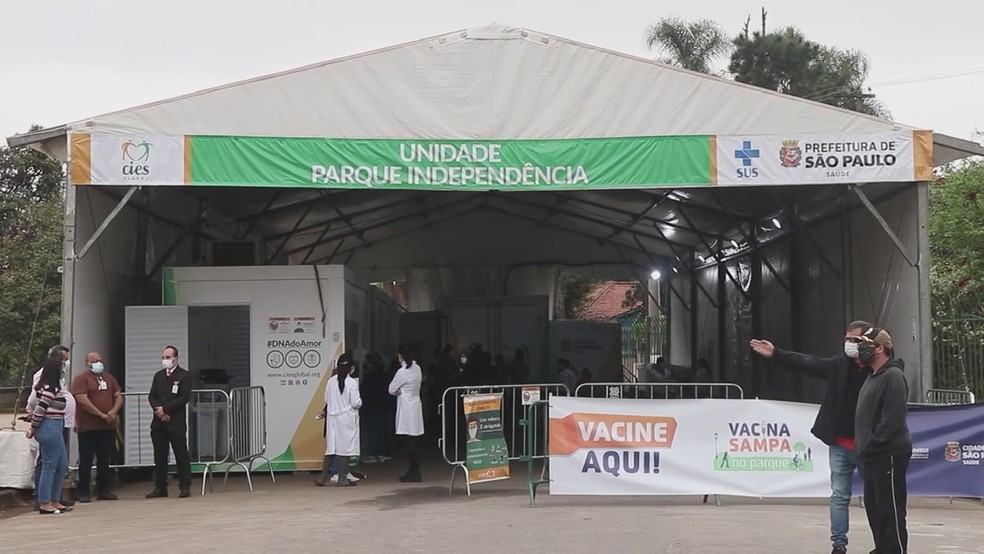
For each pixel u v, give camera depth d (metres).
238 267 15.42
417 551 8.39
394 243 26.25
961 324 14.57
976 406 11.16
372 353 17.88
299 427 15.26
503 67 13.98
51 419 11.55
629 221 23.28
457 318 24.72
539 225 25.20
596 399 11.27
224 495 13.12
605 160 13.83
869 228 15.49
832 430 8.02
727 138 13.74
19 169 39.50
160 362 14.82
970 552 8.31
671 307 32.84
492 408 12.66
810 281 18.84
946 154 13.90
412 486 13.87
